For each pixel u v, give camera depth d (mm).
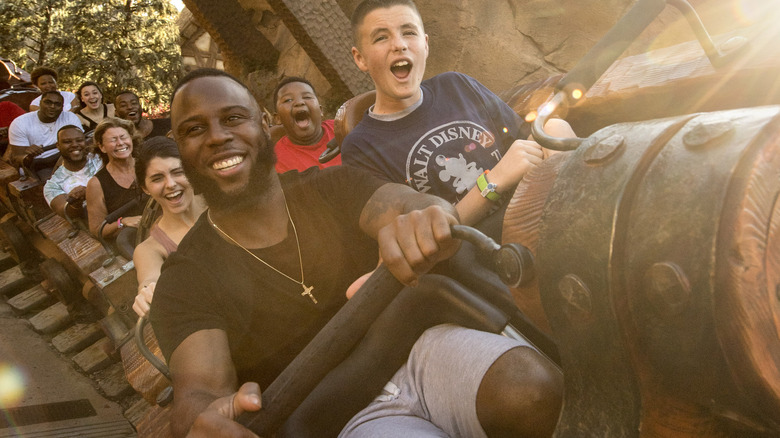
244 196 1522
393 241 1058
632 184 720
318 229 1603
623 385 757
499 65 5047
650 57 2086
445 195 2023
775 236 635
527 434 1138
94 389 4926
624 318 715
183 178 3174
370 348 1386
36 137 7203
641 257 691
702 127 687
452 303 1371
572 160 823
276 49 6613
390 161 2041
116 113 6828
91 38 20859
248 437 1062
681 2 1202
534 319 975
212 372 1406
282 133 4234
